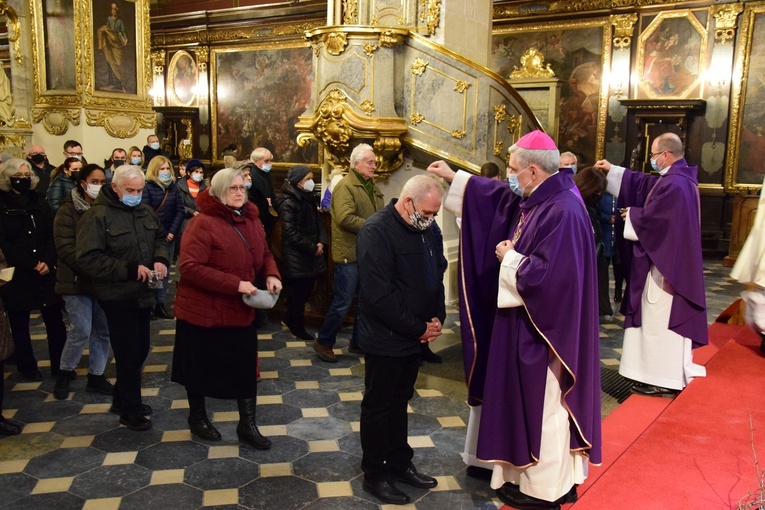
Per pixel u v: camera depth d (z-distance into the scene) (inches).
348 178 203.5
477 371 126.0
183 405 172.6
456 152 273.1
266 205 240.4
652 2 488.7
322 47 279.1
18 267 177.2
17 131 435.8
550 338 109.0
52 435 152.7
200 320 142.0
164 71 729.0
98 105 438.3
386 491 125.1
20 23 435.8
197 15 688.4
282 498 126.1
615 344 232.4
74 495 126.0
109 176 308.7
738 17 460.1
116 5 442.0
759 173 461.4
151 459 141.4
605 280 263.4
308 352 218.5
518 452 113.9
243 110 691.4
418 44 274.4
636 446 139.8
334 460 142.3
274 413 167.8
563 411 114.7
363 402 125.3
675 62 486.0
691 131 481.4
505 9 540.7
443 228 281.1
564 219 110.0
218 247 140.6
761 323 192.9
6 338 149.3
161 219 254.8
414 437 154.0
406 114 279.3
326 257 242.8
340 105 271.6
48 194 243.3
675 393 171.2
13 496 125.3
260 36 669.9
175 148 722.2
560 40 524.1
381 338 120.7
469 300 126.1
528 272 109.3
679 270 163.0
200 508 122.1
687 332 165.0
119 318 153.0
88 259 148.6
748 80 459.8
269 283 148.5
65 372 174.6
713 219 474.6
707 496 120.0
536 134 115.7
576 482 120.6
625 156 510.6
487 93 270.7
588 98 520.1
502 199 125.3
